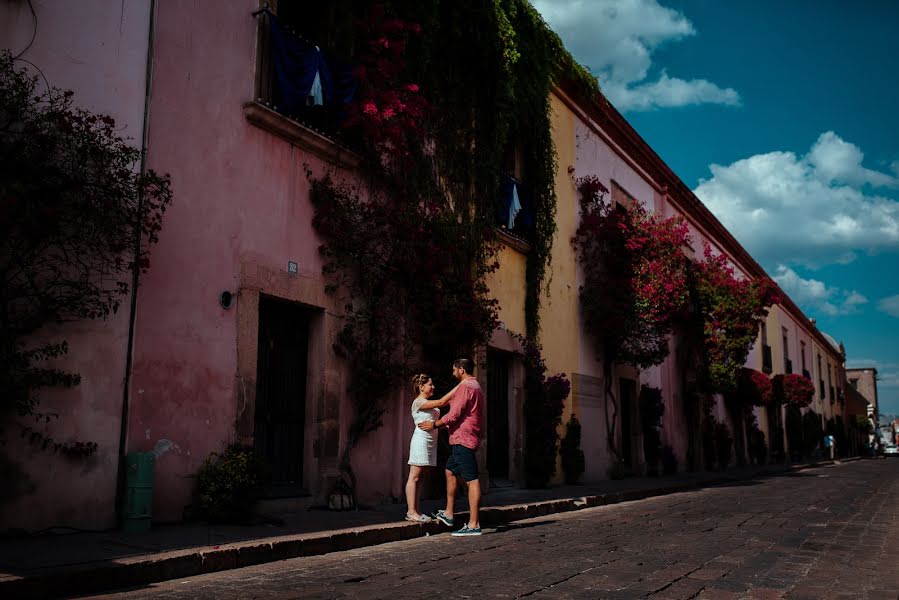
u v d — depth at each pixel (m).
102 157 6.41
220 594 4.66
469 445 8.16
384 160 10.42
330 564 5.91
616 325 16.27
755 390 28.34
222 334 7.82
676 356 22.72
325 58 9.30
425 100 10.60
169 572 5.16
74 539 5.88
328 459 9.10
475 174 12.30
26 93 6.02
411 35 11.00
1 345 5.89
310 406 9.12
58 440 6.21
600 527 8.78
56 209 6.05
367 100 9.77
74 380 6.33
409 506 8.19
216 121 7.96
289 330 9.09
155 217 6.92
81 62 6.59
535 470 13.59
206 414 7.54
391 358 10.17
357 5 10.23
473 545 7.15
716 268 22.91
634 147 19.92
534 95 14.37
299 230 9.01
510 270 13.76
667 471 20.44
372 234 9.86
